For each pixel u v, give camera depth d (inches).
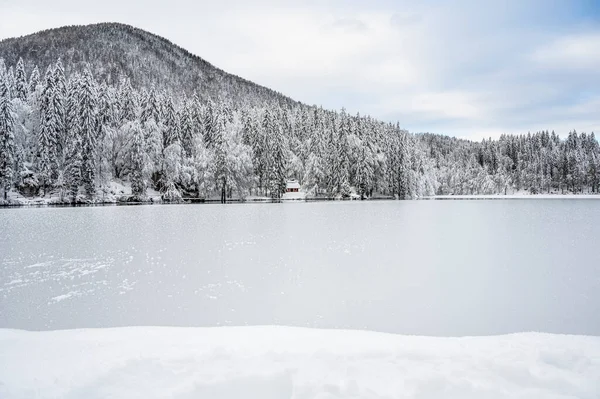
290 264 589.0
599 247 749.9
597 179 4333.2
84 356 200.8
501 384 166.2
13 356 202.1
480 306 393.7
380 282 485.1
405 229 1039.6
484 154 5723.4
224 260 618.8
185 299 414.3
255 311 376.8
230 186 2443.4
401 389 159.9
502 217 1435.8
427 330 328.2
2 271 538.3
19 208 1711.4
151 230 986.7
